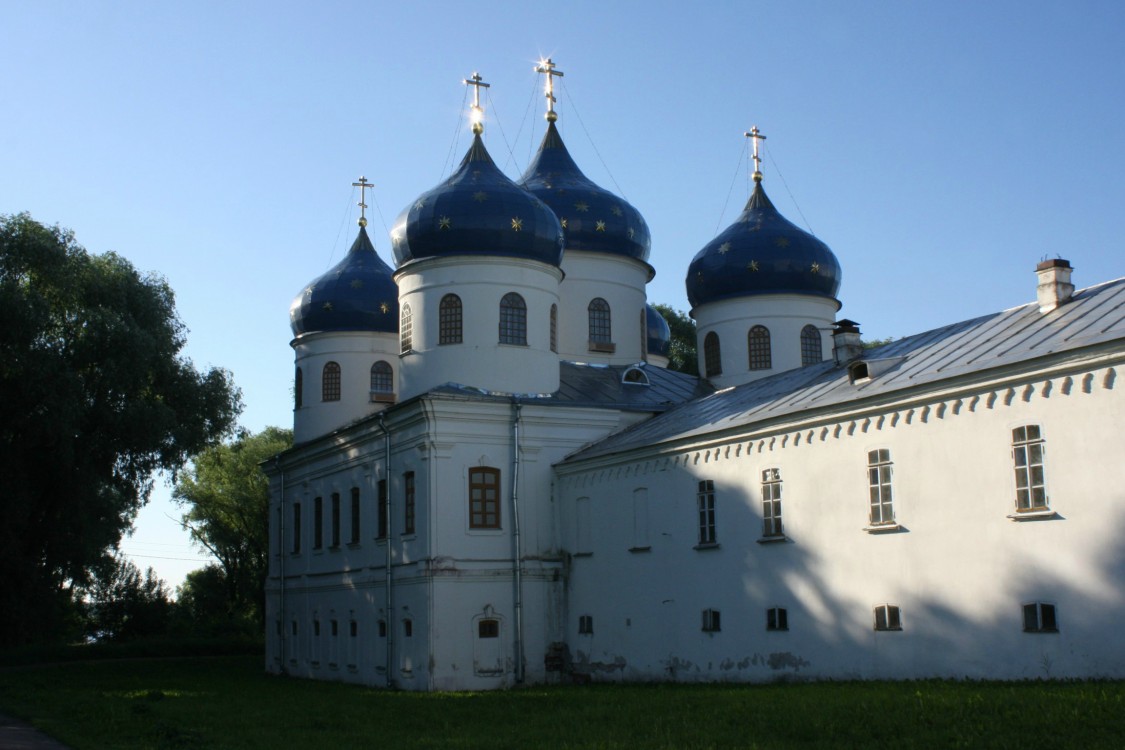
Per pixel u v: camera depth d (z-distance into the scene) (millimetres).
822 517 28797
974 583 24484
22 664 59875
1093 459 22156
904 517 26391
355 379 53562
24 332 43375
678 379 48344
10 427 45094
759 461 31094
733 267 49031
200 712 28719
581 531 38562
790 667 29453
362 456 43531
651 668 34625
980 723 18203
